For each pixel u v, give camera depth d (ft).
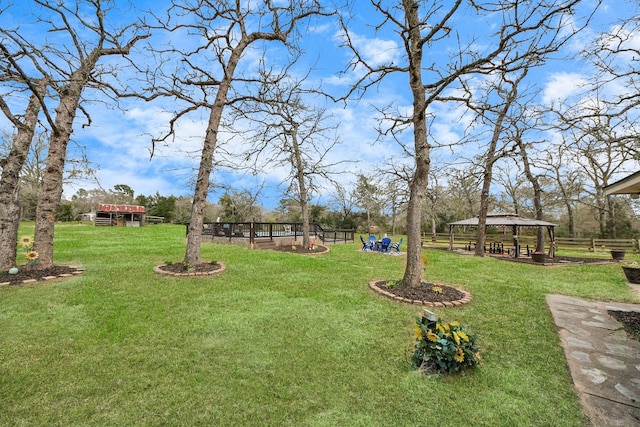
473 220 45.83
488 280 22.54
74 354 9.50
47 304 14.14
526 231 72.95
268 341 10.76
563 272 27.12
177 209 133.08
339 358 9.65
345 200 85.46
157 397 7.48
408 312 14.24
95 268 22.66
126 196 143.84
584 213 71.20
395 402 7.52
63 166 21.63
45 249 20.74
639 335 11.46
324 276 22.03
